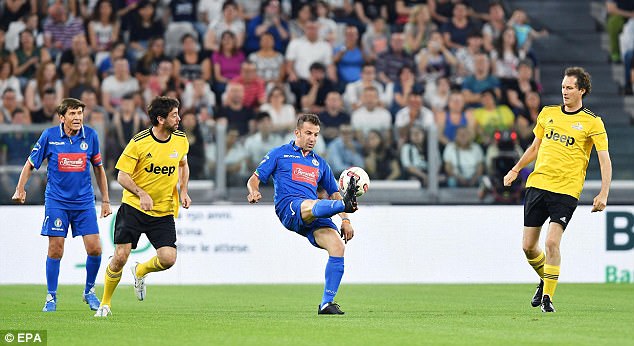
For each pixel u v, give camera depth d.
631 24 68.31
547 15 69.94
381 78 63.00
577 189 29.70
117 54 61.56
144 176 28.52
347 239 29.36
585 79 29.59
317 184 30.31
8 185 47.38
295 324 25.62
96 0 63.53
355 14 65.44
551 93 67.50
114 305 34.47
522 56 64.50
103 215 32.38
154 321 26.81
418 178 50.56
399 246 47.69
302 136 29.81
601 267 47.56
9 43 61.84
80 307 33.44
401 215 47.78
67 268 46.03
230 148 49.34
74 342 21.75
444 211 47.91
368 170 50.25
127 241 28.75
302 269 47.25
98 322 26.59
